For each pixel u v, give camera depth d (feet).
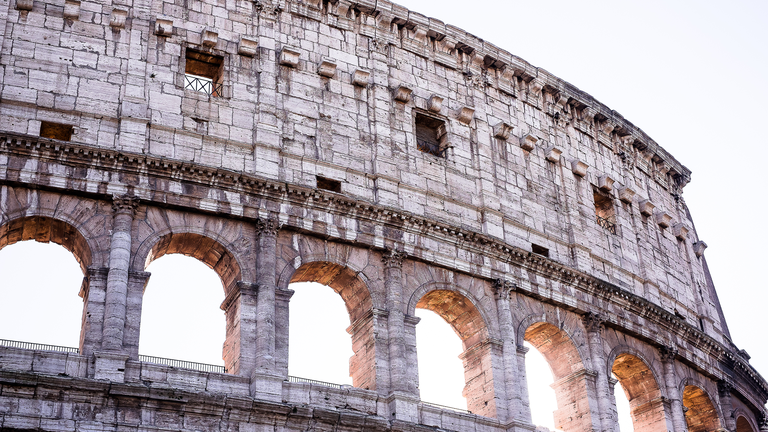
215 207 165.89
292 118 182.50
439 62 207.82
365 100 192.24
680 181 256.52
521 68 218.79
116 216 158.71
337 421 154.40
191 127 172.55
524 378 181.68
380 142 188.75
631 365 208.23
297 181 176.35
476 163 200.64
